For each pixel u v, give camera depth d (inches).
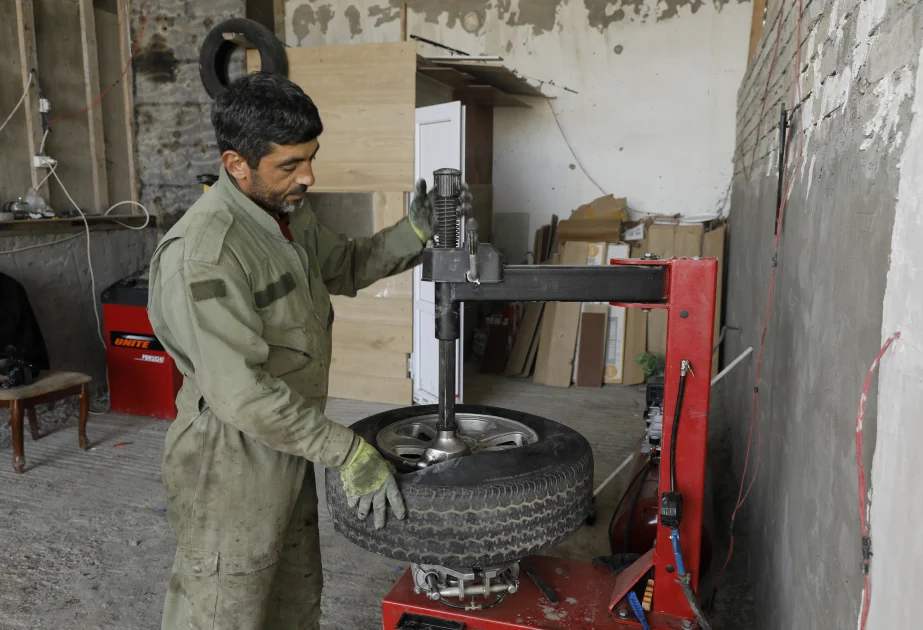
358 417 177.5
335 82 179.2
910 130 37.0
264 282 55.7
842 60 56.4
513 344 229.6
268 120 51.9
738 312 150.7
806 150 72.7
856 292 47.2
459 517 53.8
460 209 60.0
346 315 190.4
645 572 66.4
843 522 47.8
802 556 61.9
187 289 51.4
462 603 66.8
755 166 131.5
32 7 171.5
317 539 70.0
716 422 163.9
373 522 56.0
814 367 61.0
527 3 232.4
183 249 53.2
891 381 38.0
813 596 56.4
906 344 35.7
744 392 125.5
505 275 59.6
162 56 198.1
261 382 51.1
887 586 37.4
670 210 231.3
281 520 58.9
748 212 142.7
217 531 57.0
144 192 206.8
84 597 96.2
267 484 57.2
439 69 182.1
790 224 80.4
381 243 73.0
